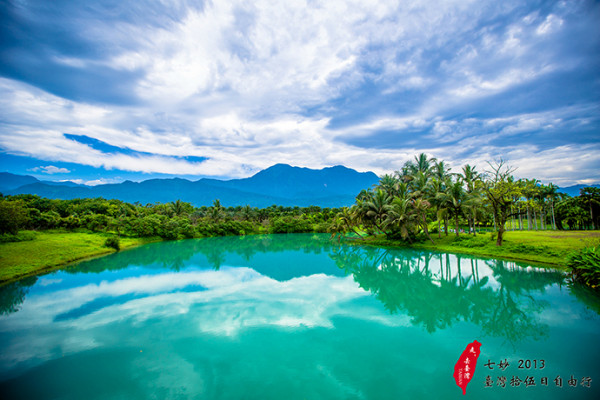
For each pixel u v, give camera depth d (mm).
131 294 19953
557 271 23328
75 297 19266
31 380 9555
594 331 12594
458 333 12820
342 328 13586
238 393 8633
